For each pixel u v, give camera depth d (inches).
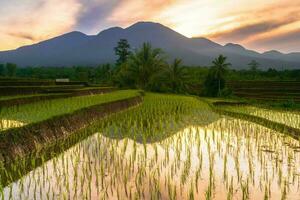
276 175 446.0
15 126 550.6
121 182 396.8
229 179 422.9
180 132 760.3
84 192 362.9
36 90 1374.3
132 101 1320.1
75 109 796.0
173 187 385.7
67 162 453.1
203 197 358.9
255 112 1291.8
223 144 637.9
